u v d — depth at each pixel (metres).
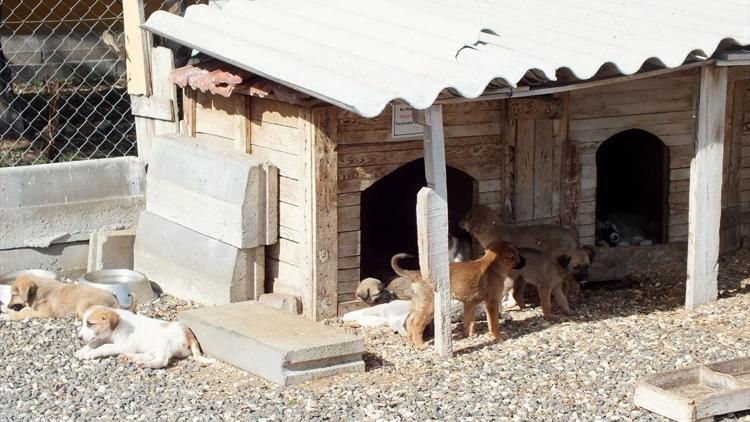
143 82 8.77
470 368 7.16
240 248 7.93
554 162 8.48
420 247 7.14
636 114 8.67
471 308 7.56
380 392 6.87
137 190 8.69
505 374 7.09
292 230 7.93
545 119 8.40
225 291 7.97
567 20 7.91
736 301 8.18
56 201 8.47
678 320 7.89
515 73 6.98
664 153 8.89
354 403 6.76
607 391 6.91
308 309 7.86
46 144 10.05
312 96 7.33
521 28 7.71
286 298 7.89
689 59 7.66
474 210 8.20
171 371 7.13
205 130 8.46
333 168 7.78
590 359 7.28
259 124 8.08
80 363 7.22
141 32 8.72
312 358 6.98
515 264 7.50
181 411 6.70
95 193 8.57
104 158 9.23
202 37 8.05
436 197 7.09
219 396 6.85
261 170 7.92
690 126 8.84
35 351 7.38
